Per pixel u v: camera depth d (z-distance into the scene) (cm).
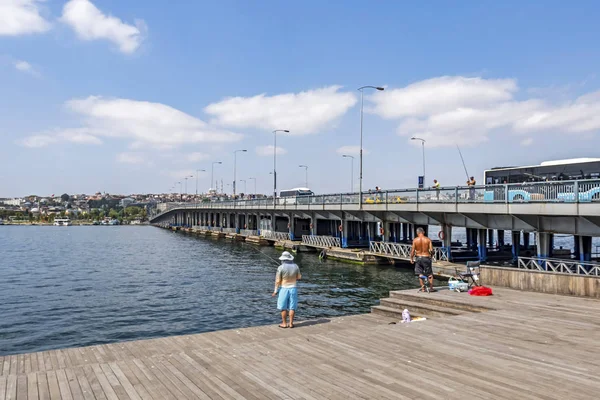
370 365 792
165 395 673
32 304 2834
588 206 2288
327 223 7394
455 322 1112
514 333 997
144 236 13125
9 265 5244
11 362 949
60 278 4088
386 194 4091
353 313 2383
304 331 1164
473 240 4681
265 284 3616
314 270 4184
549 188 2514
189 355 877
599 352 853
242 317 2392
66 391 695
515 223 3083
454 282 1574
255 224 10325
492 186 2908
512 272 1594
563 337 960
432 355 843
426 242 1548
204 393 678
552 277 1492
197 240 10131
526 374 733
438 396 646
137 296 3098
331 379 725
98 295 3156
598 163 3077
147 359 853
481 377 722
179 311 2577
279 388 692
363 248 5478
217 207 10300
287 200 6412
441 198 3375
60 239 11544
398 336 986
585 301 1359
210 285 3581
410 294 1475
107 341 1980
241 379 736
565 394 648
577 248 3541
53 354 1003
